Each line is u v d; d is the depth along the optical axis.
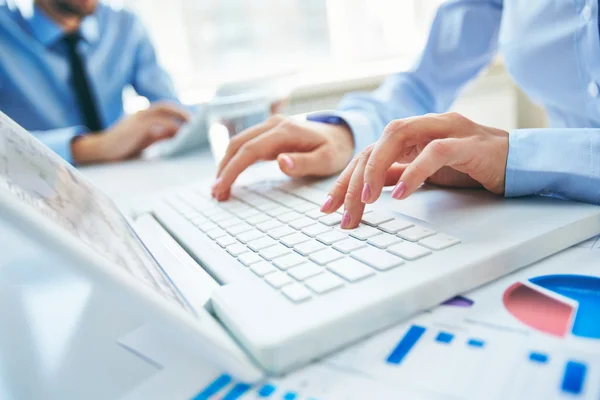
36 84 1.25
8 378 0.26
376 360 0.21
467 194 0.40
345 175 0.39
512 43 0.65
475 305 0.25
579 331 0.21
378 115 0.71
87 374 0.25
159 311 0.20
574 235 0.31
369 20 1.66
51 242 0.18
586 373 0.18
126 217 0.43
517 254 0.28
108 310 0.32
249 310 0.24
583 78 0.57
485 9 0.80
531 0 0.60
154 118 0.96
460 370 0.20
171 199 0.55
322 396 0.20
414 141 0.38
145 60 1.42
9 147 0.29
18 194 0.20
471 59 0.85
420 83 0.84
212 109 0.82
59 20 1.23
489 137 0.39
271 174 0.59
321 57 1.63
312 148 0.56
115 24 1.37
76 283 0.38
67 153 0.92
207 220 0.44
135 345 0.27
